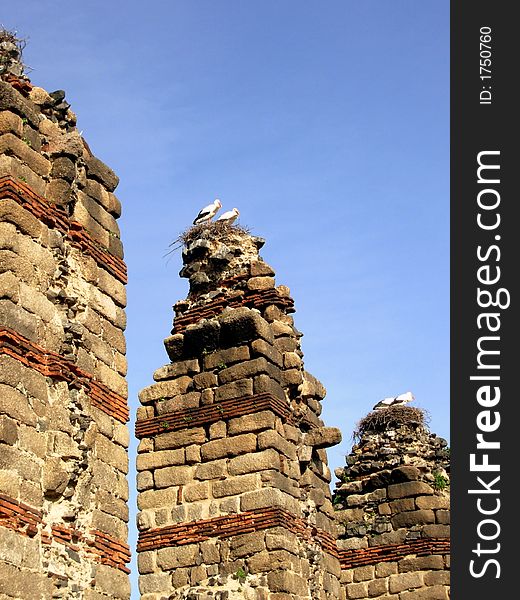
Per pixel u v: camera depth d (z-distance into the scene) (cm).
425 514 3031
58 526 1731
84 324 1900
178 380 2442
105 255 1997
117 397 1934
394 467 3128
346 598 3027
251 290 2500
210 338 2436
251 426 2331
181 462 2370
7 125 1841
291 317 2528
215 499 2314
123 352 1984
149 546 2331
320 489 2445
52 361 1795
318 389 2523
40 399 1755
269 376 2370
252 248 2583
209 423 2378
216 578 2253
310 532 2367
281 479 2303
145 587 2302
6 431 1667
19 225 1802
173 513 2338
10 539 1630
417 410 3250
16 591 1619
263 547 2236
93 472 1833
